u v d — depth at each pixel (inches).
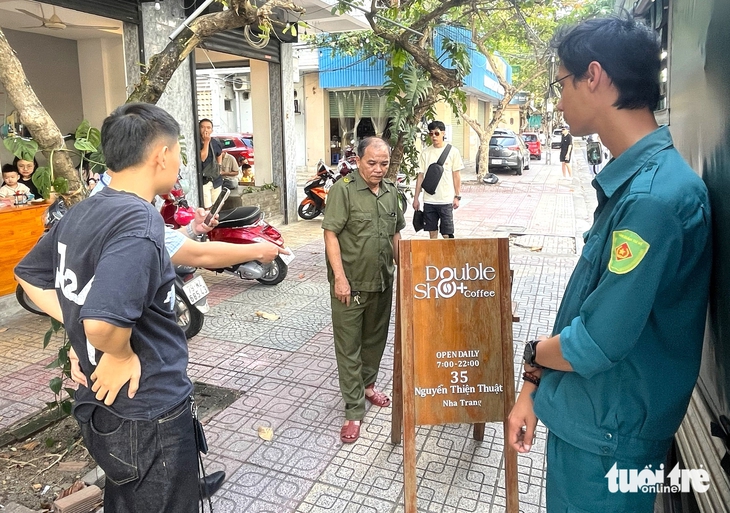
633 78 57.3
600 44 57.7
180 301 188.2
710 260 58.5
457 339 100.1
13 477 118.4
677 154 57.6
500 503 108.4
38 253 75.5
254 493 112.2
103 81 314.2
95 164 121.4
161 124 72.2
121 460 72.9
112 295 61.5
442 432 133.8
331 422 139.2
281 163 394.6
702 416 73.7
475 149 1085.1
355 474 118.0
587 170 854.5
